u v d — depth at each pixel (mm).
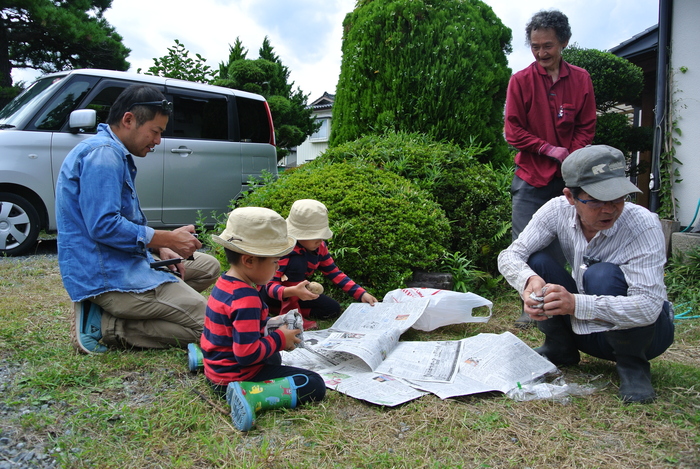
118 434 1860
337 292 3551
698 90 4508
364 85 5516
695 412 1992
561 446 1779
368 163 4352
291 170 4832
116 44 12961
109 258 2535
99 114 5641
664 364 2557
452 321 3070
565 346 2467
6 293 3768
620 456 1718
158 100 2621
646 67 8500
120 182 2535
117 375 2365
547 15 3203
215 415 2002
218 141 6426
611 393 2195
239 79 16859
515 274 2332
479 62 5293
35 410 2027
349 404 2104
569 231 2340
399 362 2475
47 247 6047
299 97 19469
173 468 1649
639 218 2150
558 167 3289
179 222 6195
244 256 2059
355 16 5848
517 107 3385
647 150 8055
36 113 5383
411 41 5289
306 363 2506
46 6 11367
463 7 5492
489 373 2289
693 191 4590
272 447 1775
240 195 6613
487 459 1709
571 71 3367
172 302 2621
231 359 2082
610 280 2119
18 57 13039
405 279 3637
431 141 5051
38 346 2688
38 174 5316
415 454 1734
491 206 4355
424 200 3871
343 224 3471
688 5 4512
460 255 4195
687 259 4230
